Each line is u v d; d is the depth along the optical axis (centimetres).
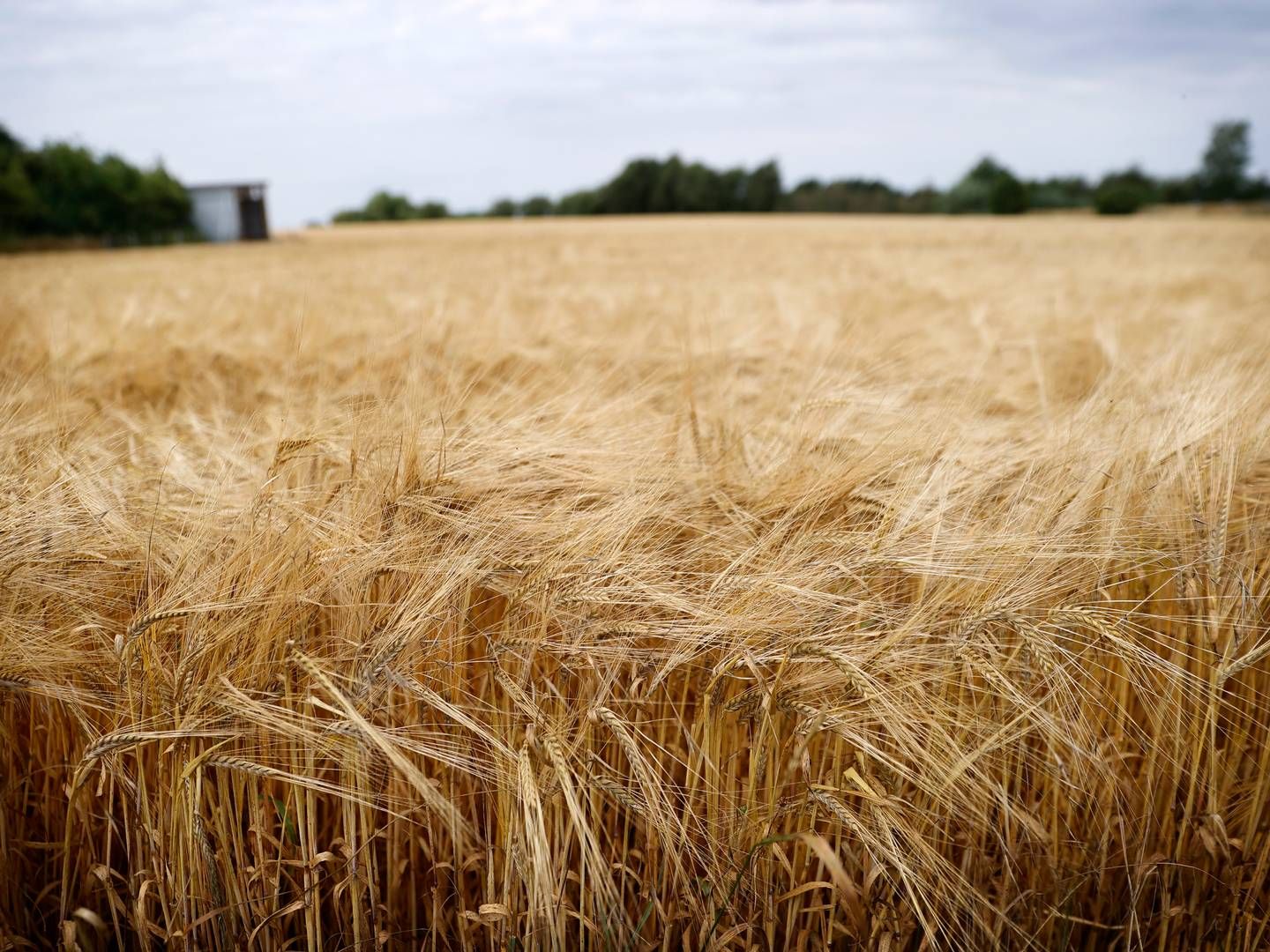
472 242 4119
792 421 289
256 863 194
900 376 433
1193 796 217
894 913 196
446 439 232
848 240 3634
